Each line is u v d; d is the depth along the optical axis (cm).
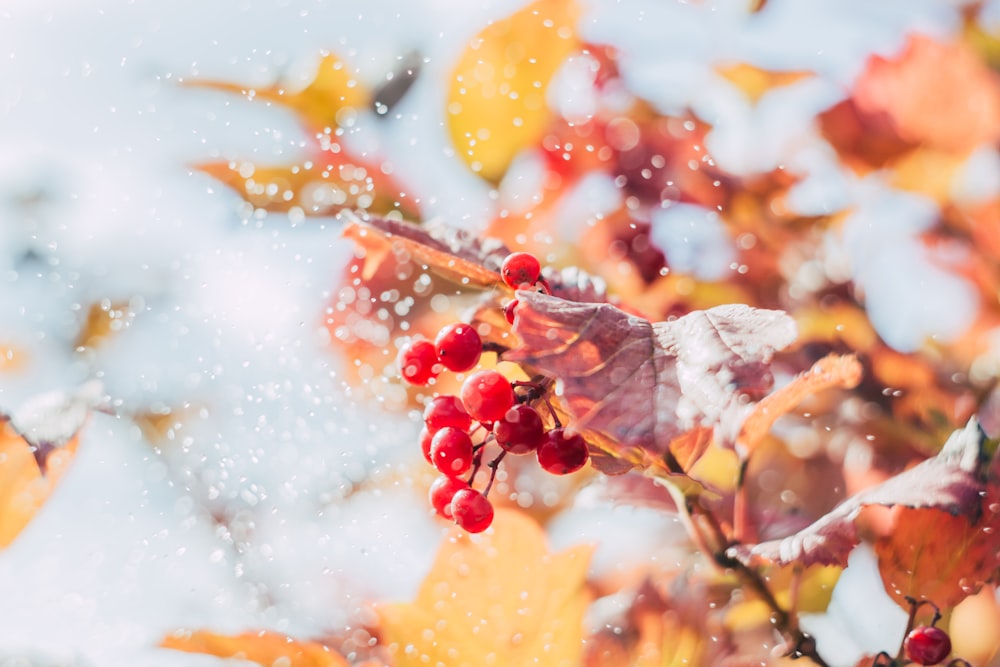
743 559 41
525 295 38
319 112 52
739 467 43
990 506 41
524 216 53
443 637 44
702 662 46
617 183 54
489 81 52
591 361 37
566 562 44
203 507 50
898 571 43
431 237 41
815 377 40
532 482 51
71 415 47
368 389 51
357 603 47
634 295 52
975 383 51
